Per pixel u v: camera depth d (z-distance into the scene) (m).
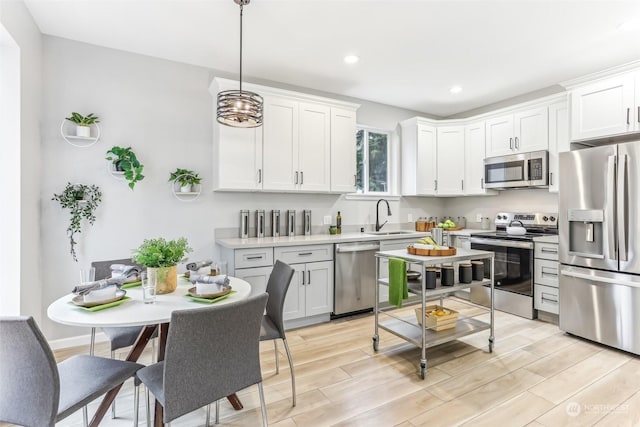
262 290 3.08
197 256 3.36
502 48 2.93
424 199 4.99
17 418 1.22
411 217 4.86
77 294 1.73
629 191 2.63
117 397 2.10
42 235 2.71
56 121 2.76
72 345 2.82
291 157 3.48
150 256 1.84
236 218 3.56
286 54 3.07
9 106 2.26
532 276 3.48
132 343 2.00
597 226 2.85
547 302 3.37
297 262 3.27
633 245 2.61
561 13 2.39
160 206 3.18
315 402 2.02
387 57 3.12
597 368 2.42
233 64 3.30
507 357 2.62
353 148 3.89
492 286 2.74
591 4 2.28
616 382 2.22
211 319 1.25
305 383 2.24
